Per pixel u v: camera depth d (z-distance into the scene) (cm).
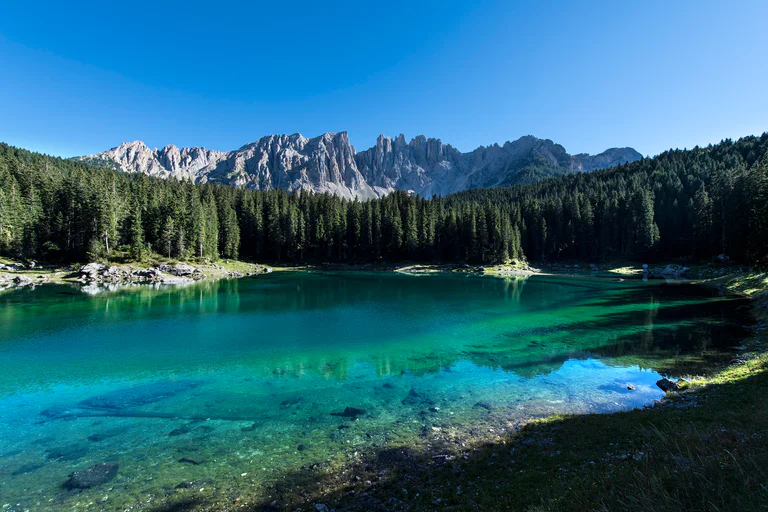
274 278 8600
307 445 1447
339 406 1823
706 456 942
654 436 1230
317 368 2425
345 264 11931
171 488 1183
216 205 11912
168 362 2552
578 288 6544
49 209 8400
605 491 865
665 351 2606
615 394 1894
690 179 10862
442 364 2492
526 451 1292
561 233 11569
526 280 8138
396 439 1483
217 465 1315
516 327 3569
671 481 834
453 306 4806
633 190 11144
